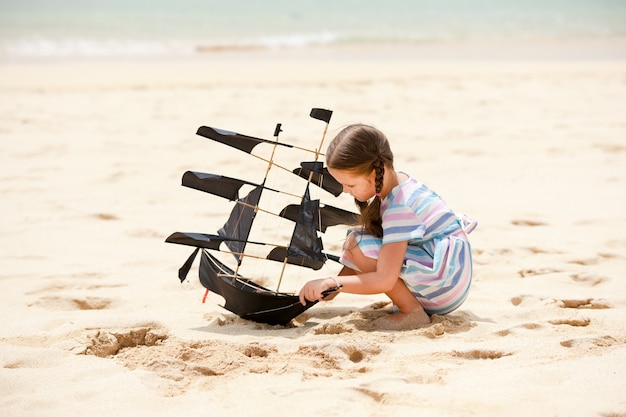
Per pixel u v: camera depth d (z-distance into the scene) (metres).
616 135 7.90
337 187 3.18
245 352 2.81
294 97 10.36
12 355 2.72
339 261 3.15
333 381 2.52
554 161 6.80
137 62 14.40
